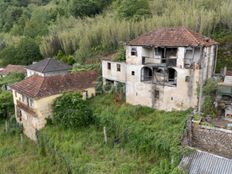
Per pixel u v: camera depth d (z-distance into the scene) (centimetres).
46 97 2809
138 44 2700
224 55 3522
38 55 6062
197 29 3825
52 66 4353
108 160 2212
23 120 3111
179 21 3994
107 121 2653
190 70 2477
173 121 2356
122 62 3125
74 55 5259
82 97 2997
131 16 5097
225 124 2261
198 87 2491
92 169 2067
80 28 5641
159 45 2564
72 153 2316
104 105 2923
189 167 1800
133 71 2811
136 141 2314
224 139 2031
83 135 2588
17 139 2997
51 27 6894
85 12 6931
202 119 2306
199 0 4719
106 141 2464
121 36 4516
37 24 7838
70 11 7250
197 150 1888
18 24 9006
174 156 1947
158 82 2702
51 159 2452
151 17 4753
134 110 2670
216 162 1759
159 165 2031
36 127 2823
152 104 2750
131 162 2150
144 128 2348
